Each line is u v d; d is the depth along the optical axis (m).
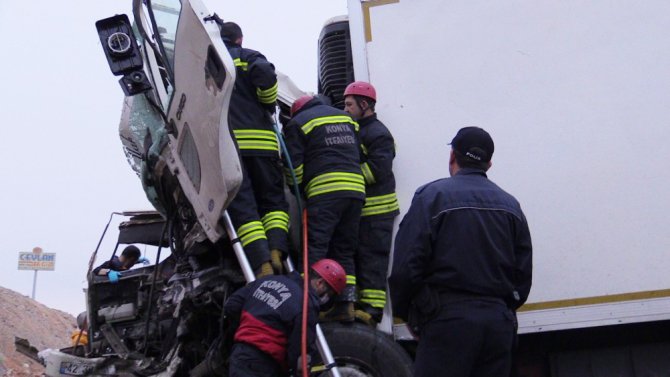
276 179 4.84
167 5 4.87
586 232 4.84
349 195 4.81
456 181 3.93
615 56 4.96
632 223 4.82
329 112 4.99
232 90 4.60
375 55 5.18
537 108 4.98
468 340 3.66
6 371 11.53
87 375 5.24
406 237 3.81
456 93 5.07
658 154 4.86
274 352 4.11
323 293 4.42
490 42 5.08
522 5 5.09
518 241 3.90
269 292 4.20
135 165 6.05
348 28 5.64
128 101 5.89
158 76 5.11
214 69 4.34
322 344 4.41
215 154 4.37
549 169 4.92
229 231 4.54
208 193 4.54
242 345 4.14
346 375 4.63
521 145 4.96
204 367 4.77
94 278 6.95
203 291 4.88
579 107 4.95
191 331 5.09
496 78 5.05
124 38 4.79
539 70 5.01
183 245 5.31
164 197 5.41
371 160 4.99
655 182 4.84
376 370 4.63
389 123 5.10
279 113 5.46
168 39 4.87
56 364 5.27
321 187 4.83
